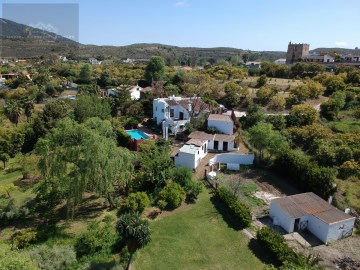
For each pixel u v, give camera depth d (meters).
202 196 37.84
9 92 95.75
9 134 58.16
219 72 99.44
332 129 55.09
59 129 33.03
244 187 40.22
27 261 20.23
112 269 24.75
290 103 70.69
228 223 32.34
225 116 59.97
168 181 38.75
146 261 26.59
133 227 24.30
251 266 26.19
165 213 34.03
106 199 36.91
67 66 142.75
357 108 63.06
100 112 63.19
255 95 77.81
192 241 29.42
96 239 27.77
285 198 33.75
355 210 33.47
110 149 32.53
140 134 59.34
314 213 31.22
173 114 64.25
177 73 96.06
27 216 34.12
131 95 82.44
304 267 23.52
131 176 38.53
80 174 31.42
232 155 47.53
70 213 34.28
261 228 31.69
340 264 26.44
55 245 26.36
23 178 45.66
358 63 113.50
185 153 44.53
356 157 41.72
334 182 37.03
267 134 45.38
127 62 198.00
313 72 96.00
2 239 29.39
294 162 41.19
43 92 93.75
